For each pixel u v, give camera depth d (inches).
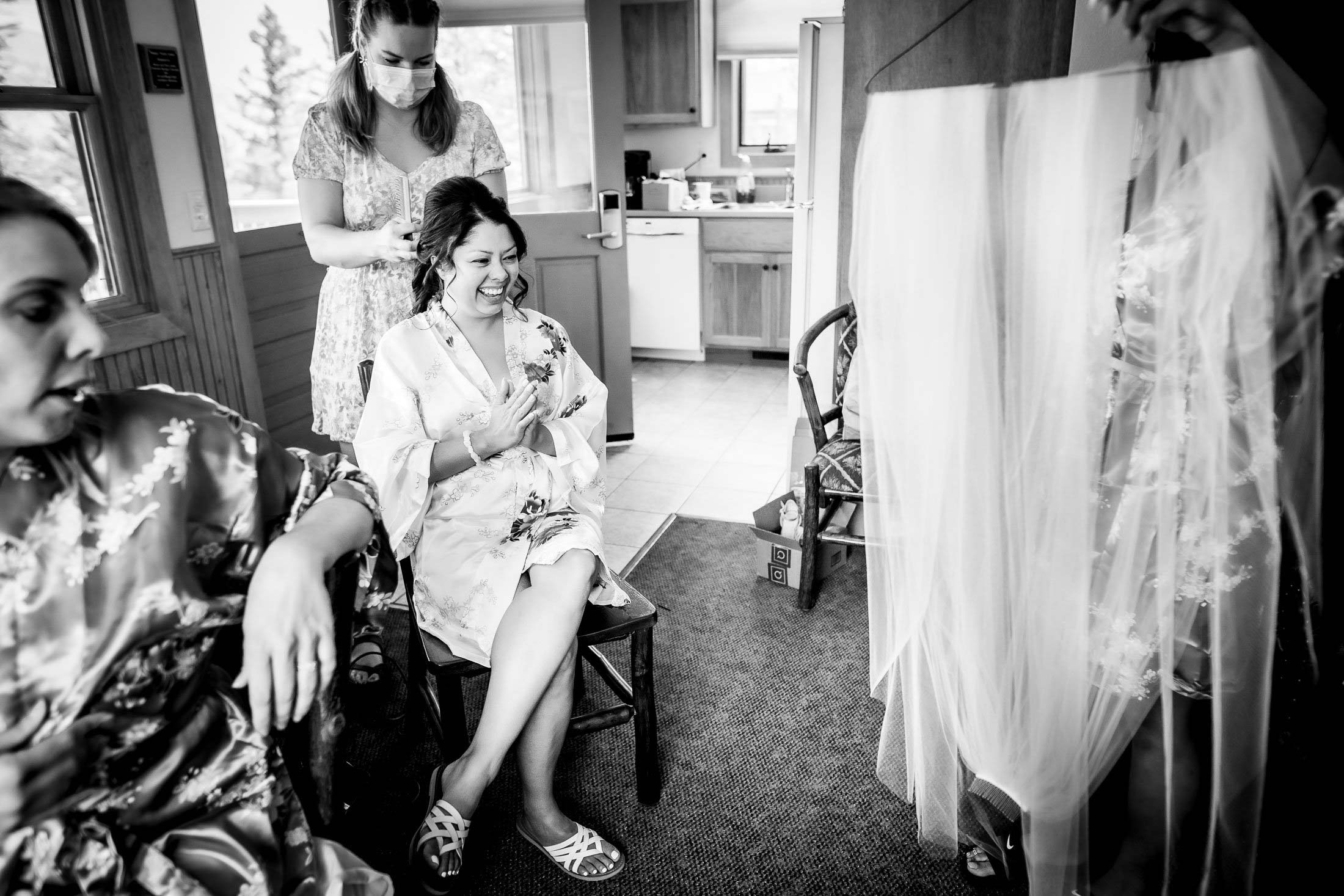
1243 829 46.0
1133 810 51.6
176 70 101.4
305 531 32.7
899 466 50.1
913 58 43.4
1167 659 44.1
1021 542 46.2
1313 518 41.6
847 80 63.4
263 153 128.7
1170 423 41.1
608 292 143.1
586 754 73.3
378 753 74.0
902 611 54.6
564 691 59.4
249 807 32.8
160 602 29.1
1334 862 47.1
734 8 200.2
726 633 92.5
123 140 95.4
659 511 124.6
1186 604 43.6
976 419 45.5
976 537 47.3
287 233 123.2
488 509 62.6
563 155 139.4
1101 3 36.1
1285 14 34.8
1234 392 39.2
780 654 88.6
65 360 25.7
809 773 71.1
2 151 86.5
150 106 98.9
